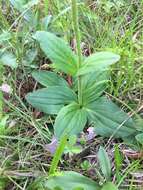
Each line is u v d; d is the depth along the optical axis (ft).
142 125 1.07
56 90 1.13
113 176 1.00
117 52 1.19
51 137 1.07
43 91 1.12
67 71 1.04
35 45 1.26
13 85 1.19
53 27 1.31
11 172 0.97
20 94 1.19
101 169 0.98
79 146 1.04
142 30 1.33
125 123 1.06
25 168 0.99
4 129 1.04
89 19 1.34
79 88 1.07
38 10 1.33
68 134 1.03
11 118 1.11
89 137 1.06
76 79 1.20
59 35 1.31
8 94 1.17
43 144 1.05
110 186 0.91
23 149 1.04
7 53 1.21
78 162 1.02
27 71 1.23
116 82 1.20
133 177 0.97
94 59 1.00
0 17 1.35
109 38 1.31
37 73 1.17
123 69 1.17
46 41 1.05
